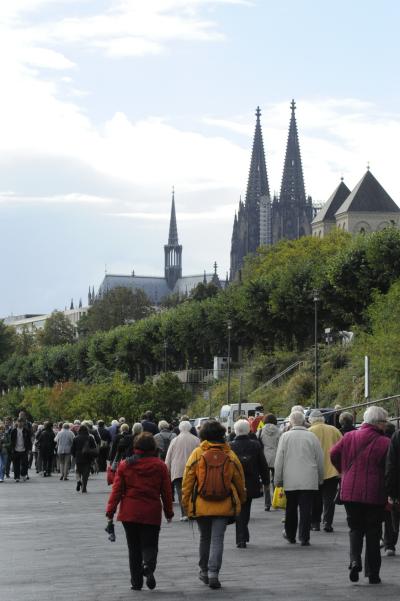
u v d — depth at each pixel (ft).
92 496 187.01
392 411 286.46
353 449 79.00
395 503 78.18
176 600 71.77
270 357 585.63
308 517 102.42
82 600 72.02
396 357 380.99
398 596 71.92
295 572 84.94
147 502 76.23
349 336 548.31
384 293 510.17
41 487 213.66
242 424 104.78
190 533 121.19
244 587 77.56
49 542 111.75
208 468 79.05
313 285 554.05
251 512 146.72
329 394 454.81
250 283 613.52
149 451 77.36
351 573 78.18
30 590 76.95
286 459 102.42
